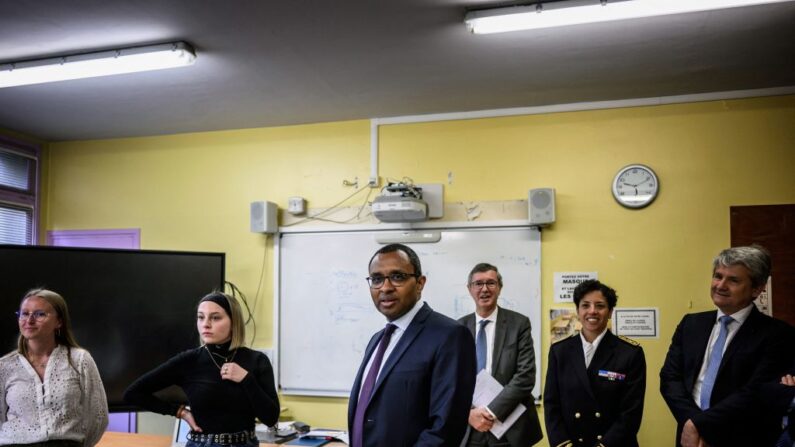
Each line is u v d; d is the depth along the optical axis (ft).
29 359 8.80
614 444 8.23
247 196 15.35
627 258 12.91
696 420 7.68
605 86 12.40
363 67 11.33
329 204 14.74
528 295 13.25
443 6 8.98
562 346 9.25
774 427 7.68
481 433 9.37
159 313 13.74
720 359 8.08
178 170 15.89
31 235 16.31
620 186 13.01
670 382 8.55
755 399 7.57
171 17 9.27
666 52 10.62
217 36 9.96
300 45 10.32
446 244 13.83
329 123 14.96
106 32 9.76
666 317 12.62
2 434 8.43
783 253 12.17
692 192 12.73
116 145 16.38
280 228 14.94
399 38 10.05
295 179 15.06
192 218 15.66
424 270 13.88
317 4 8.88
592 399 8.67
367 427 6.19
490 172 13.82
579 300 9.16
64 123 14.98
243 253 15.23
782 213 12.23
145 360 13.50
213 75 11.73
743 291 7.92
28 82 11.48
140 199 16.07
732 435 7.60
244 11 9.09
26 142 16.08
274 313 14.78
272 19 9.35
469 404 6.06
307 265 14.70
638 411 8.53
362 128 14.73
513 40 10.12
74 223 16.46
